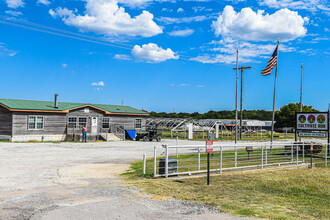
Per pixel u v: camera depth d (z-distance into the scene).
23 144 29.08
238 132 64.88
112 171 15.00
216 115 144.12
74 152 23.50
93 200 8.78
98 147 28.55
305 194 10.72
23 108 32.97
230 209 8.20
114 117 42.97
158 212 7.72
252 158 21.83
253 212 7.90
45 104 37.69
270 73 31.02
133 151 25.62
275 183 12.46
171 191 10.38
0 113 33.94
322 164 19.70
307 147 25.17
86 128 37.06
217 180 12.83
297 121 26.39
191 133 47.31
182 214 7.58
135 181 12.26
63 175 13.50
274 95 31.39
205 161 19.66
